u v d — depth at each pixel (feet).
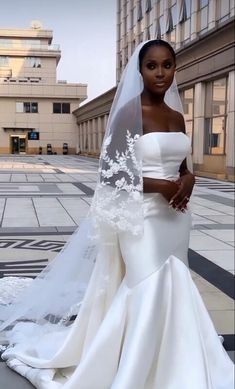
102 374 7.87
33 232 22.70
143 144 8.08
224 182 56.13
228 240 22.52
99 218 8.27
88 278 9.92
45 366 9.01
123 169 8.02
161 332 7.93
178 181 8.30
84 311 8.75
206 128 67.26
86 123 122.21
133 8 88.69
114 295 8.55
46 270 11.09
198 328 7.89
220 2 61.52
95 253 9.41
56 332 10.40
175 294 8.02
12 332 10.85
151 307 7.68
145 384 7.86
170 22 74.54
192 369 7.58
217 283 15.58
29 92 51.34
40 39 46.19
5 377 9.24
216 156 63.21
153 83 8.23
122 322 7.95
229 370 8.40
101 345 7.88
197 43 63.05
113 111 8.45
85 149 117.08
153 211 8.23
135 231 7.98
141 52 8.28
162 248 8.14
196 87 67.46
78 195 33.81
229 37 56.34
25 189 33.86
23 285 13.53
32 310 10.79
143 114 8.26
